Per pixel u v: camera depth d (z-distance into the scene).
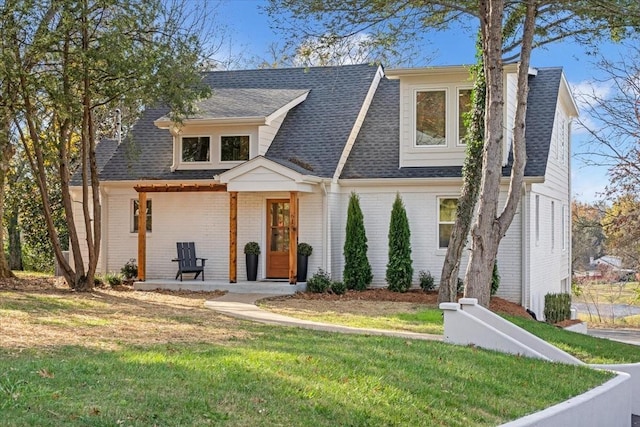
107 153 25.70
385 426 6.92
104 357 8.80
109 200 23.84
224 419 6.32
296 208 20.58
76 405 6.18
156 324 12.95
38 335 11.00
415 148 21.59
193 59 18.78
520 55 15.88
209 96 19.69
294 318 15.07
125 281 22.48
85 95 17.94
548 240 23.22
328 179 21.27
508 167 20.33
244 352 9.30
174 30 18.55
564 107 26.31
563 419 8.22
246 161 21.34
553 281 24.14
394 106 24.39
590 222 33.56
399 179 21.30
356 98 24.20
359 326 14.29
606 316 31.77
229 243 22.09
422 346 10.95
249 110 22.66
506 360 10.64
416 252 21.44
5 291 18.11
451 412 7.73
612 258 34.62
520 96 15.45
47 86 17.17
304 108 24.38
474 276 15.16
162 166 23.62
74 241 19.25
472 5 16.00
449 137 21.31
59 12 17.12
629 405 10.67
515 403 8.48
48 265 31.67
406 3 15.80
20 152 29.86
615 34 16.03
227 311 15.74
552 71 23.70
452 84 21.27
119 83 18.00
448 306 11.74
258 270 22.25
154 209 23.27
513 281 20.31
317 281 20.48
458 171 21.06
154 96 17.97
